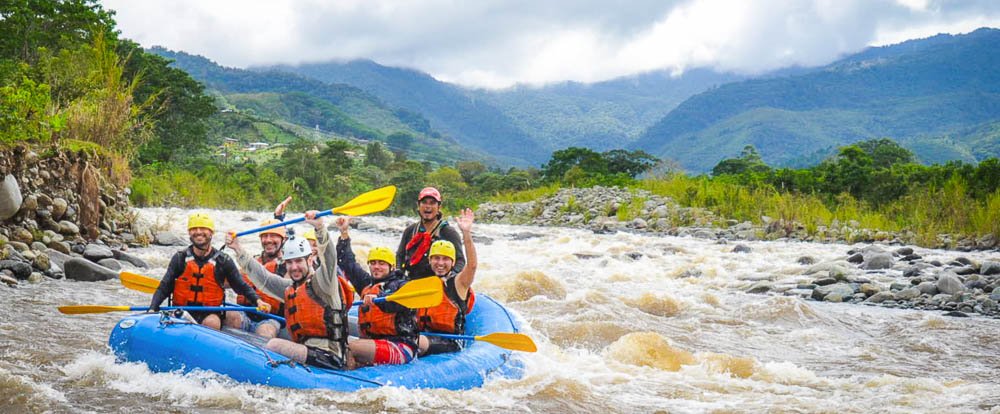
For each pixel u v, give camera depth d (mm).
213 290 6305
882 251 14570
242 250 6191
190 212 22891
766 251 16750
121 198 14320
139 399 5191
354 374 5539
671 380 6535
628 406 5699
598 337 8203
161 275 10922
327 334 5699
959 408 5727
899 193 28859
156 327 5820
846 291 11367
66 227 11711
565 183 43500
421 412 5195
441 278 6258
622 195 28578
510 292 10258
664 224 23328
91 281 9938
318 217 5555
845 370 7195
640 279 12867
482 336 6180
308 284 5695
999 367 7340
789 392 6227
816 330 8914
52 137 12508
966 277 12109
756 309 9750
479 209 30344
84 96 16797
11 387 5242
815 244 18531
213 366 5504
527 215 28297
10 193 10289
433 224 6691
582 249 16984
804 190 31359
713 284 12609
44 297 8625
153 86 49594
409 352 5887
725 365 7016
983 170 22672
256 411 5035
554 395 5805
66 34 32969
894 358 7695
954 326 9039
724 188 26594
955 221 19391
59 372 5738
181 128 53156
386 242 18156
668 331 8656
